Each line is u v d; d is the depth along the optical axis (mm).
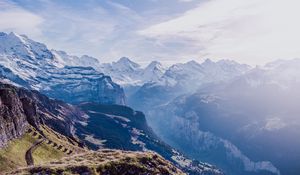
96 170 71875
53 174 68062
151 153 83562
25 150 165750
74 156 82000
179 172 80312
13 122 176875
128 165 75438
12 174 68500
